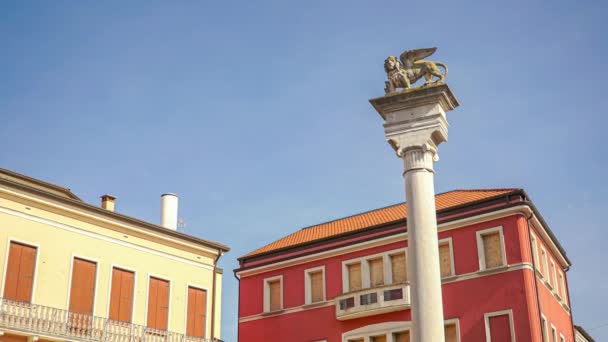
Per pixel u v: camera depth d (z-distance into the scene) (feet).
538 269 96.99
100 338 79.30
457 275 97.09
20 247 76.18
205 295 94.12
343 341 103.96
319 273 111.24
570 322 111.24
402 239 103.09
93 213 83.10
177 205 98.84
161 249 90.43
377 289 100.83
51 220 79.51
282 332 111.24
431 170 48.88
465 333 94.38
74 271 80.48
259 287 116.78
